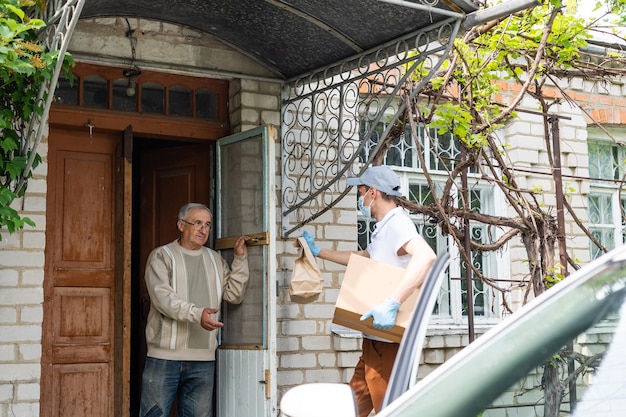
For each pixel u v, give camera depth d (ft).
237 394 20.56
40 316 19.31
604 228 29.43
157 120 21.62
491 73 24.18
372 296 16.03
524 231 22.74
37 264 19.39
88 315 20.63
